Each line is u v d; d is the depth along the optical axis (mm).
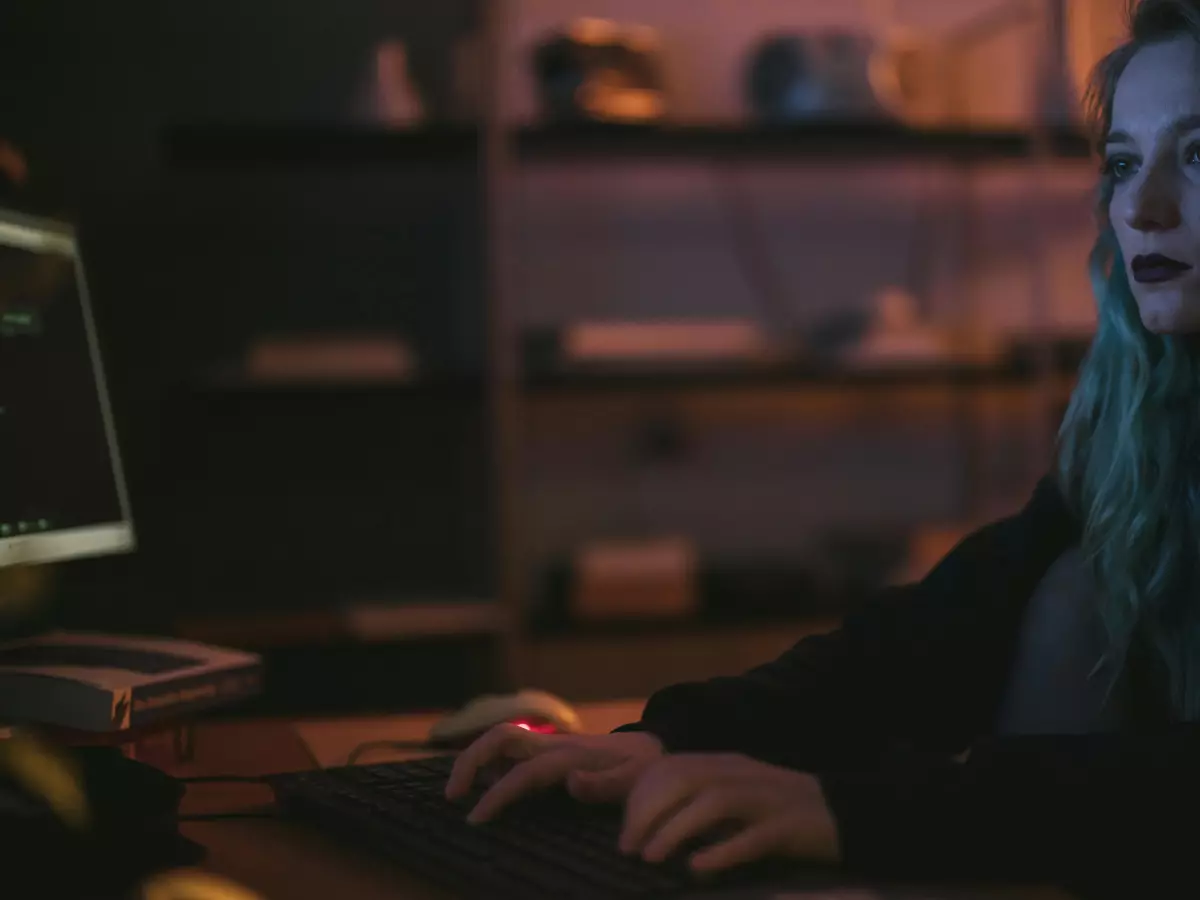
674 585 2754
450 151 2676
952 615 1168
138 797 772
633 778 850
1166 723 1031
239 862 803
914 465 3184
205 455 2881
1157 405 1063
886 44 2891
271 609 2871
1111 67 1022
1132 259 971
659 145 2701
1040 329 3057
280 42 2887
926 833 746
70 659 1084
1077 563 1136
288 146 2607
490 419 2752
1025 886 744
